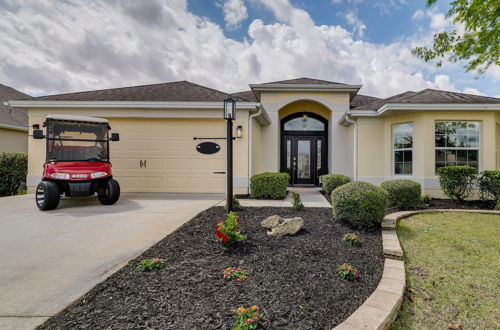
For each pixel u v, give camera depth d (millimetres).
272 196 7418
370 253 3166
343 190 4363
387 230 4105
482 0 4902
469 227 4484
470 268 2924
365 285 2404
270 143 10680
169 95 8961
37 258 3008
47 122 6016
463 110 7469
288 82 11125
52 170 5727
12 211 5555
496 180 6293
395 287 2338
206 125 8461
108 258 3006
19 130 12352
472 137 7664
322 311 1987
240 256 2992
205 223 4336
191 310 1954
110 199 6203
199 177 8453
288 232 3771
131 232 4016
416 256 3234
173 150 8500
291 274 2564
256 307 1856
